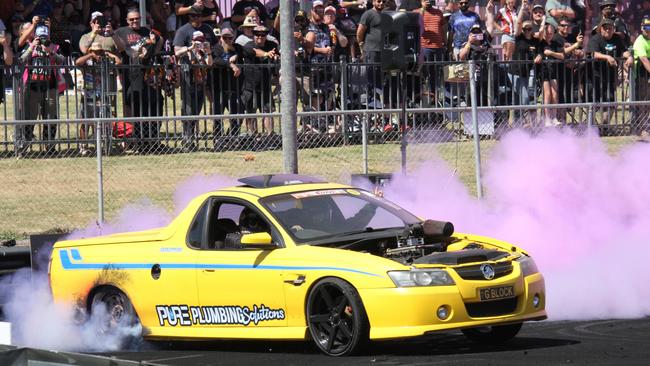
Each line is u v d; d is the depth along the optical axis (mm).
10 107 48688
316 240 21641
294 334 20906
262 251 21578
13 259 28328
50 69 40969
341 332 20594
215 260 22062
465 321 19922
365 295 19938
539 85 45562
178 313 22641
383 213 23281
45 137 40469
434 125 38719
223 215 23391
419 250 21266
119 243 23891
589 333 22531
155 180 38031
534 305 21000
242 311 21734
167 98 42406
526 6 46375
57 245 24719
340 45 48688
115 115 41844
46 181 38500
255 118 38625
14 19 47844
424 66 43656
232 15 49281
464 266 20234
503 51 47875
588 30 55188
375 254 22109
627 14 56219
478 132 36938
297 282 20812
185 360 21500
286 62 29922
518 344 21578
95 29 43438
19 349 14797
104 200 37156
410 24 31531
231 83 42406
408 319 19688
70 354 15023
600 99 45219
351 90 43062
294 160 30203
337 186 23703
